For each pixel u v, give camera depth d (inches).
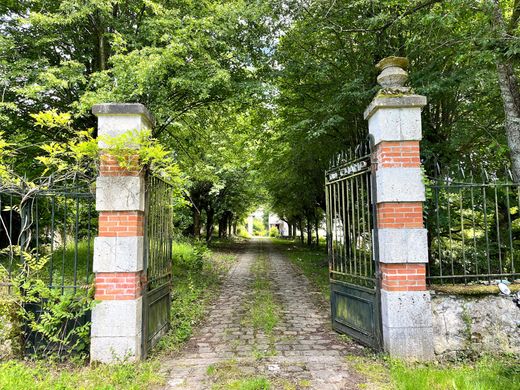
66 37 311.4
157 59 252.8
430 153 263.7
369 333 182.4
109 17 304.8
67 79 274.8
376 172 179.2
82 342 169.6
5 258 208.1
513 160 212.2
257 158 538.9
